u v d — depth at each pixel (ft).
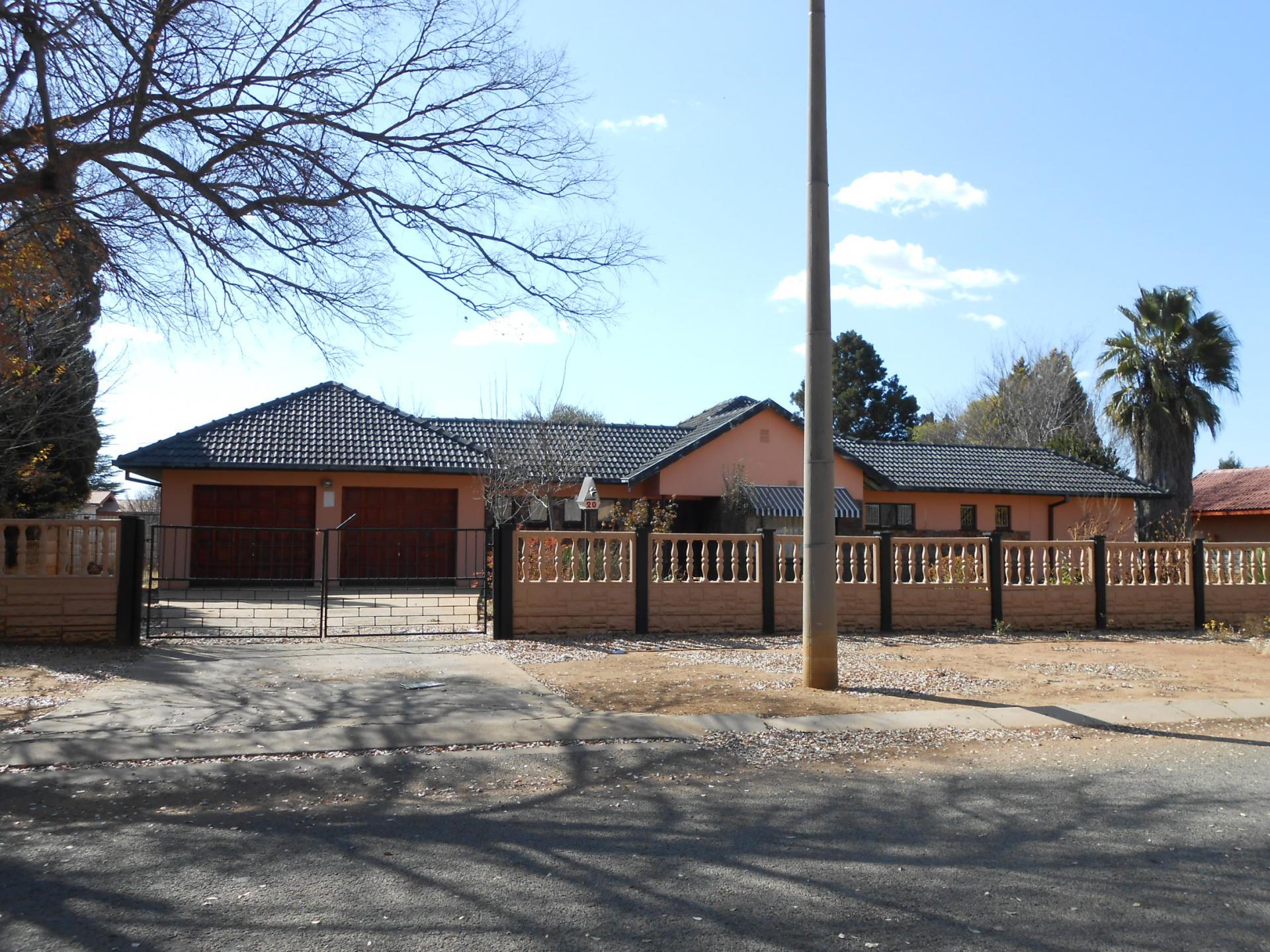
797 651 41.11
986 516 104.58
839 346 193.47
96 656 36.91
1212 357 103.86
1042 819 19.99
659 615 45.14
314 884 16.06
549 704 29.73
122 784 21.99
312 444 77.46
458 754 24.66
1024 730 28.58
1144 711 30.89
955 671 37.01
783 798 21.53
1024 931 14.33
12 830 18.90
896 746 26.45
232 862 17.11
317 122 35.37
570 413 119.55
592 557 44.75
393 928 14.30
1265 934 14.29
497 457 80.48
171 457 72.18
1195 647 45.47
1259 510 107.14
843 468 91.35
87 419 66.85
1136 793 22.04
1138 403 106.63
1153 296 106.93
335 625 48.44
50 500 66.85
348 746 25.21
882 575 48.42
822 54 32.91
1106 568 51.65
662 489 85.66
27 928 14.19
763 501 82.64
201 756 24.16
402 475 77.77
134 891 15.70
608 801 21.24
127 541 39.78
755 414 87.97
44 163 32.37
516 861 17.22
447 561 77.71
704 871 16.79
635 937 14.03
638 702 30.25
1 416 56.65
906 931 14.30
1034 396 157.89
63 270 37.17
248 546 74.59
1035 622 50.47
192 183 34.37
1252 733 28.73
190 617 50.57
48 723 26.30
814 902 15.38
